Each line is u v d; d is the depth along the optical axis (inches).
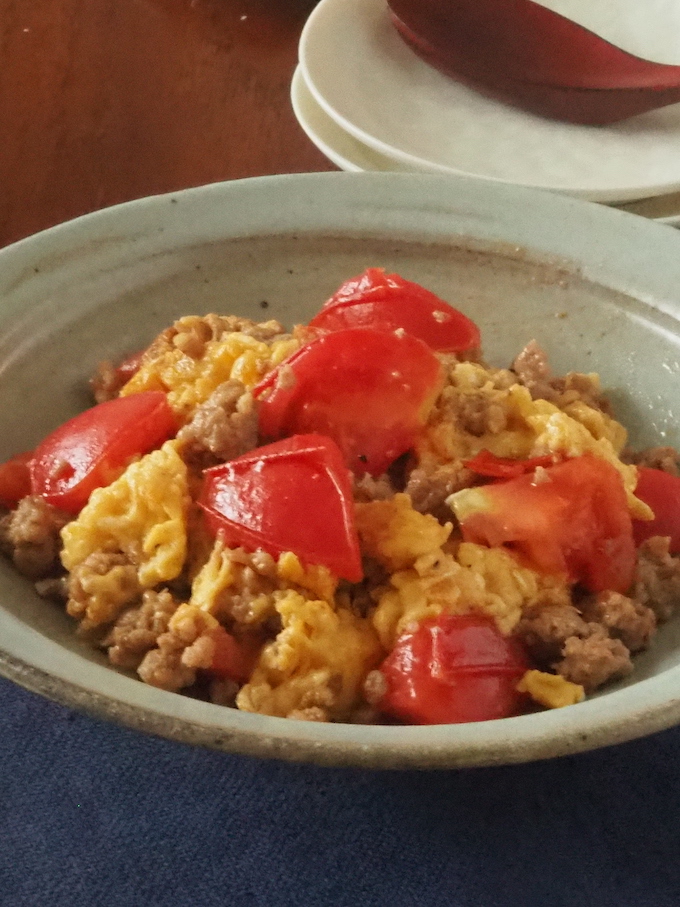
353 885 9.2
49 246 12.7
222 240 13.7
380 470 11.3
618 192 14.3
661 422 13.0
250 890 9.2
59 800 9.7
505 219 14.0
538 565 10.9
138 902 9.1
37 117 16.1
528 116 16.0
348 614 10.6
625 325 13.5
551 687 10.1
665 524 11.8
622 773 10.0
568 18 16.7
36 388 12.3
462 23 15.8
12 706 10.3
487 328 14.0
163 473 10.9
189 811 9.7
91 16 18.4
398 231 14.1
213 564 10.5
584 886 9.3
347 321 12.5
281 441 10.6
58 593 10.7
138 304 13.3
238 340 12.2
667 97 15.4
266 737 8.0
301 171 15.7
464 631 10.2
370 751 7.9
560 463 11.3
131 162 15.6
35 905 9.0
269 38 18.5
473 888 9.2
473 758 8.0
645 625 10.7
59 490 11.2
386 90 16.0
